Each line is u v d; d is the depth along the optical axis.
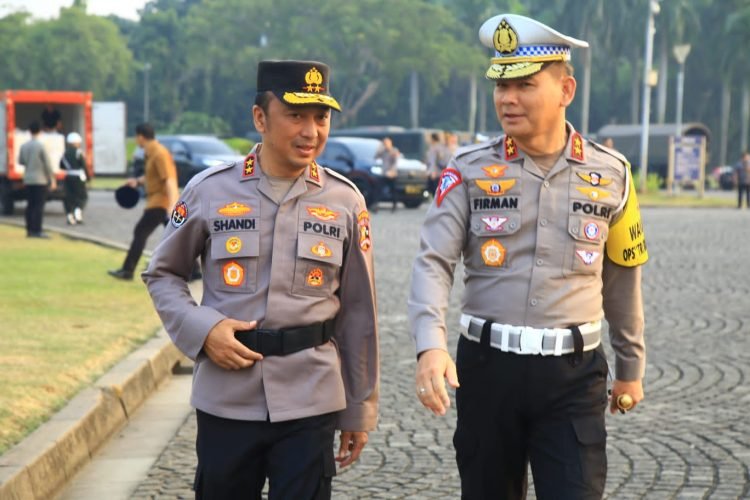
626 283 4.14
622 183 4.05
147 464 6.60
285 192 3.93
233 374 3.88
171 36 115.25
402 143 60.59
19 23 108.56
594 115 97.56
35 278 13.77
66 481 6.20
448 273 4.00
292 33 91.50
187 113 105.88
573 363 3.92
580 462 3.88
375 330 4.08
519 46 3.88
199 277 14.24
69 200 24.66
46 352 8.76
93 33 111.81
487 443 4.00
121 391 7.71
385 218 28.20
